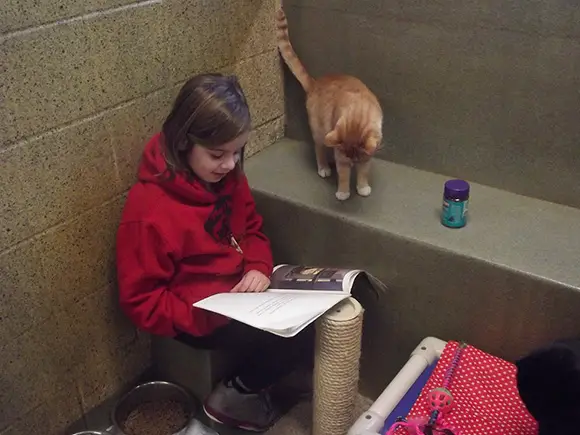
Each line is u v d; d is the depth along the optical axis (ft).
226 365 5.19
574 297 3.99
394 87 5.20
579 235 4.46
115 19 4.10
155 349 5.37
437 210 4.82
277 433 5.11
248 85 5.44
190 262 4.52
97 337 4.83
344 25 5.22
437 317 4.67
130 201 4.29
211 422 5.18
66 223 4.25
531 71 4.50
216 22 4.88
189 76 4.81
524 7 4.33
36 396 4.49
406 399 4.34
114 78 4.23
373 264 4.79
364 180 4.99
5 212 3.83
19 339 4.20
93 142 4.25
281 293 4.39
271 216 5.19
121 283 4.34
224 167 4.11
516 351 4.42
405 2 4.82
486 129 4.90
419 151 5.33
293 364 5.56
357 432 4.03
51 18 3.71
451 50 4.78
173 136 4.05
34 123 3.82
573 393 3.26
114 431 4.85
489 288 4.30
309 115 5.20
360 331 4.34
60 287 4.37
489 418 4.09
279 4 5.41
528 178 4.87
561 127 4.55
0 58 3.51
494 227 4.58
